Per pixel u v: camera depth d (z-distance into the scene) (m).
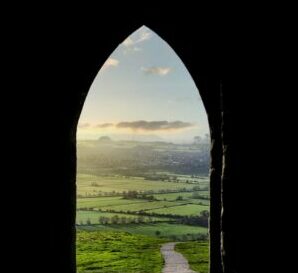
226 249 2.67
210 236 5.19
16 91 4.17
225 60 2.65
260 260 2.39
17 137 4.18
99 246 20.14
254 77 2.44
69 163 5.22
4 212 3.97
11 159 4.09
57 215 4.86
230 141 2.65
